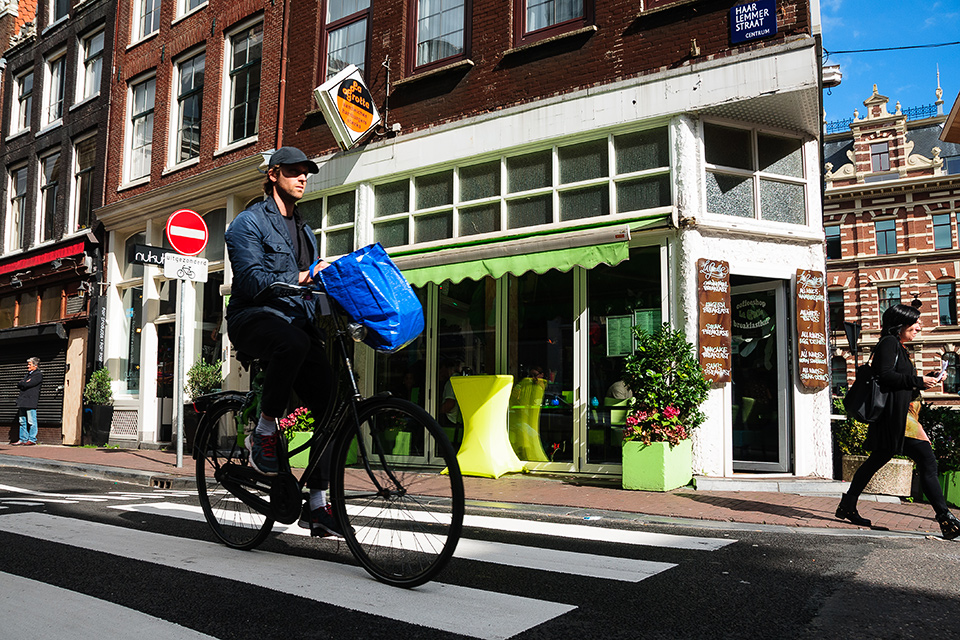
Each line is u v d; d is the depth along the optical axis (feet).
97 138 53.21
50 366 52.75
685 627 8.66
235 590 9.82
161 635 8.04
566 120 29.45
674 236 26.45
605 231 25.05
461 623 8.51
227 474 12.82
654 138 27.78
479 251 27.94
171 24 49.08
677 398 23.65
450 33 34.40
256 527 12.48
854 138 122.11
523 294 29.96
